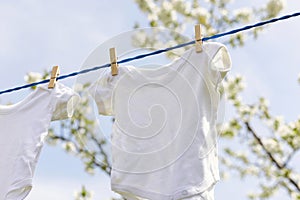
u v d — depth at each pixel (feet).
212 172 6.05
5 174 6.66
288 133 15.78
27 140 6.79
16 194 6.52
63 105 6.93
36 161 6.68
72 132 14.66
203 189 5.86
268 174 16.26
